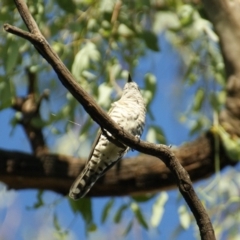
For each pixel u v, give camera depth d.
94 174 7.59
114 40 9.08
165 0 9.86
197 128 8.90
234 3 8.19
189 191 5.64
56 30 8.84
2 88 8.19
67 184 8.21
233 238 8.82
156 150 5.69
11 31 5.20
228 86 8.12
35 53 8.62
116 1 9.04
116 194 8.21
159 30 10.03
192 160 7.98
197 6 9.38
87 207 8.64
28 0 8.31
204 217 5.60
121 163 8.10
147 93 8.59
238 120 8.06
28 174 8.14
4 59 8.29
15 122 8.91
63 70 5.37
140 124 8.23
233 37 8.11
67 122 8.56
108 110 8.50
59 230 8.60
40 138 8.70
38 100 8.96
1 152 8.20
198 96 9.24
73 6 8.54
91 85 8.47
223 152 8.02
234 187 9.18
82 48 8.60
